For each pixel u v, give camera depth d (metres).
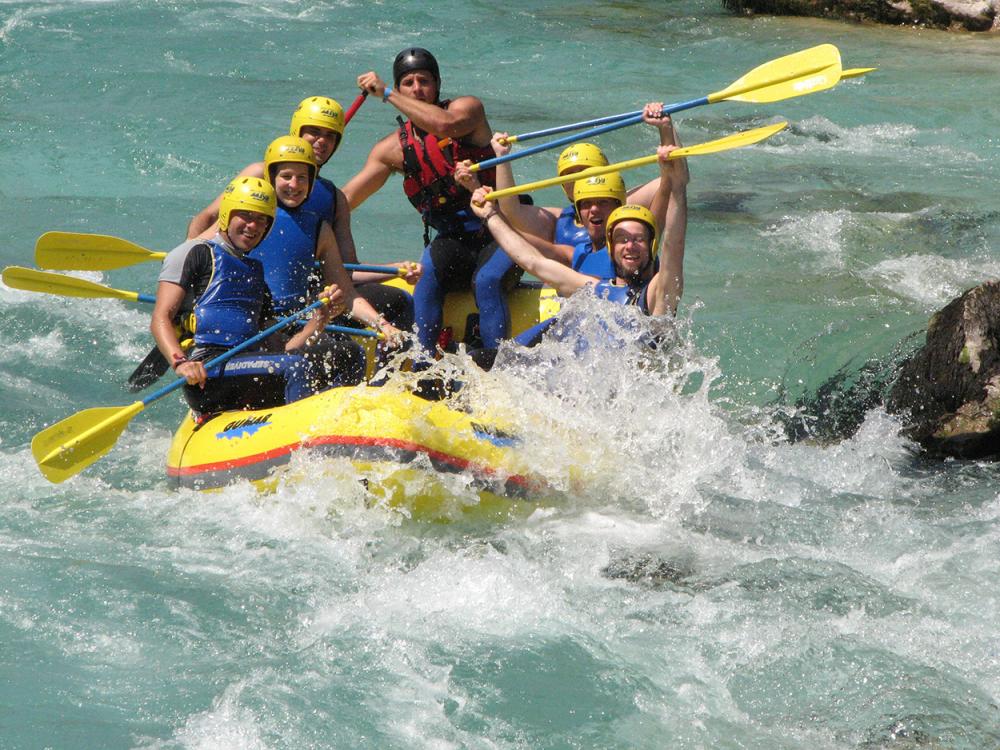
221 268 22.19
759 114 51.53
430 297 25.30
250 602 18.30
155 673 16.48
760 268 34.25
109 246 24.78
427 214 26.08
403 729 15.59
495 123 48.22
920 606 18.56
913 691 16.47
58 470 21.56
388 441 20.12
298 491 20.50
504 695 16.34
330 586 18.88
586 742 15.51
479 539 20.50
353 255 24.97
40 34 56.31
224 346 22.19
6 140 43.28
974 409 24.58
